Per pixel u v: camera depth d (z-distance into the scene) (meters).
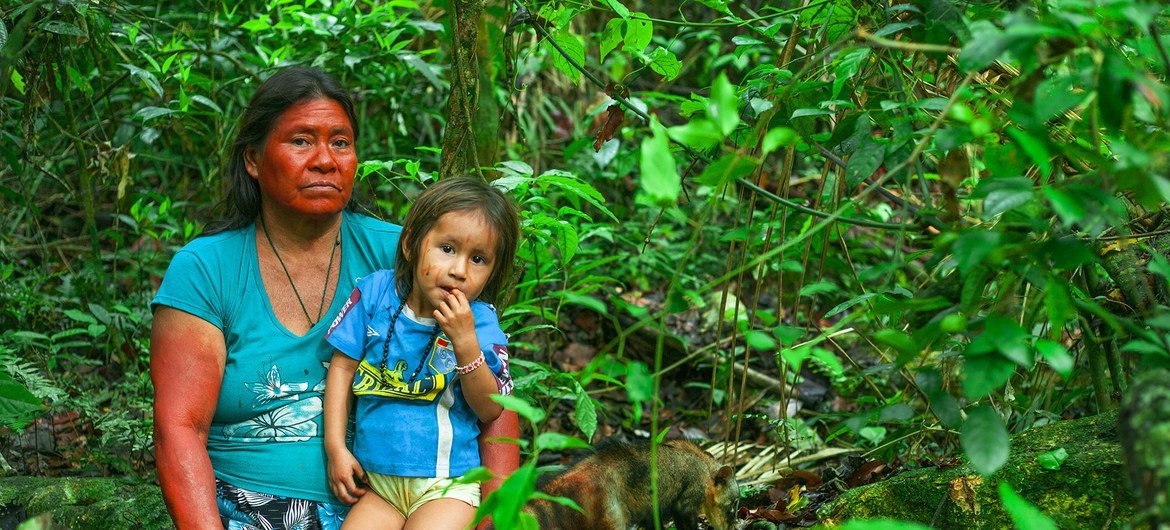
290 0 4.77
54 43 3.76
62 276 5.35
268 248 2.92
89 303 4.56
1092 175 2.00
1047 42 2.12
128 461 4.12
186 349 2.77
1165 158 1.87
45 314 4.77
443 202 2.78
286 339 2.86
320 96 2.81
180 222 5.48
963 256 1.84
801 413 5.01
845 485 3.77
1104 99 1.79
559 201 5.93
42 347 4.43
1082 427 2.95
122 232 5.41
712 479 3.34
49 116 4.18
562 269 3.92
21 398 2.73
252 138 2.85
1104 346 3.18
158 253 5.38
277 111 2.79
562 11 3.56
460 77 3.41
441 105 6.20
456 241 2.76
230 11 5.27
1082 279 3.11
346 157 2.85
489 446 2.93
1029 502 2.78
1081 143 2.56
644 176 1.81
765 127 3.19
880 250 5.40
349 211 3.10
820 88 2.96
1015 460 2.84
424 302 2.86
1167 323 1.91
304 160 2.78
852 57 2.67
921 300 2.11
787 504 3.68
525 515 2.13
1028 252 1.96
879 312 2.19
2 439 4.06
